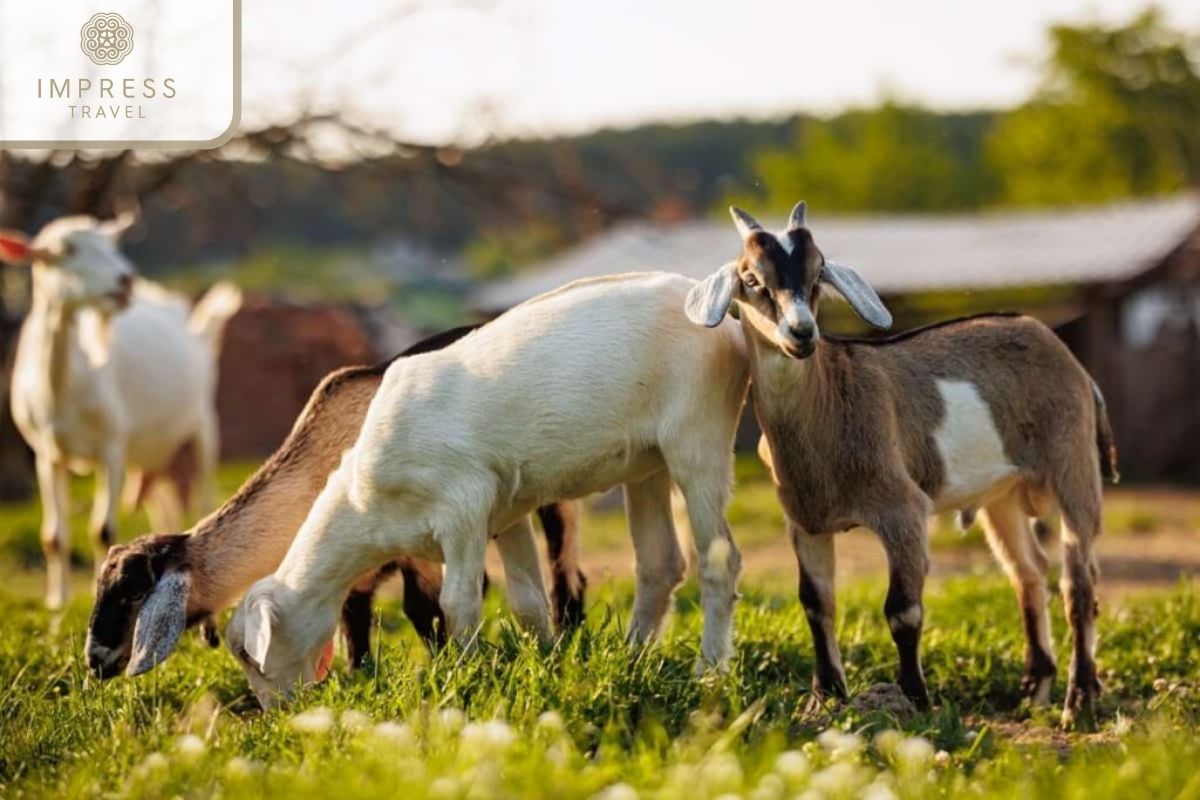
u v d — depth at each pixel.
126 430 16.73
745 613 11.25
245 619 9.46
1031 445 10.21
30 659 10.80
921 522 9.54
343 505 9.66
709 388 9.66
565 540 11.06
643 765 7.02
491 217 34.09
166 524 19.95
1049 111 59.47
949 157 63.91
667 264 32.31
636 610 10.30
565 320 9.62
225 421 33.03
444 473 9.52
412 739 7.45
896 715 9.05
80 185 25.80
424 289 58.59
